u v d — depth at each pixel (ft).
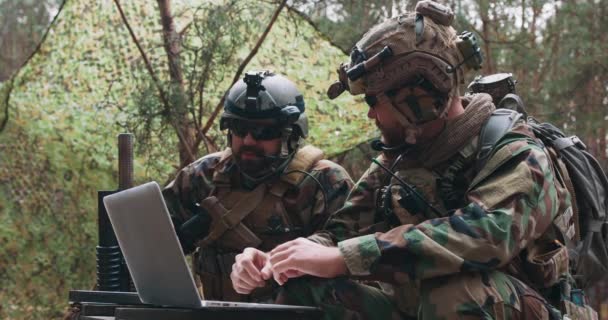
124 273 11.23
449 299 7.91
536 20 31.32
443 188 8.90
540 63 30.53
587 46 28.71
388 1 25.61
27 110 20.31
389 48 8.72
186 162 19.13
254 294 11.91
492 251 7.89
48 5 43.50
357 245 8.14
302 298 8.74
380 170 9.80
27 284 20.07
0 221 20.04
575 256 9.59
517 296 8.08
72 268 20.16
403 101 8.80
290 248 8.40
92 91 20.12
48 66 20.42
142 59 19.83
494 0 30.14
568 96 29.17
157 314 8.50
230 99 12.36
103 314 9.96
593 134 29.94
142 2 20.34
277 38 20.07
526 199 8.13
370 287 9.13
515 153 8.35
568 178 9.59
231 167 12.62
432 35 8.78
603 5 29.60
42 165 20.13
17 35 44.65
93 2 20.44
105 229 11.17
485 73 29.53
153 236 8.10
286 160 12.58
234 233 12.50
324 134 19.38
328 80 19.81
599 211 9.75
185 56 19.40
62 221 20.13
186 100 18.74
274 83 12.39
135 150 18.90
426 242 7.91
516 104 12.02
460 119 8.87
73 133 20.15
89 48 20.26
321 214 12.50
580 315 9.05
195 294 8.01
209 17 18.84
